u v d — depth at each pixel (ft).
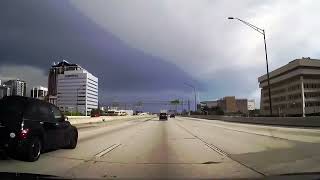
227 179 31.86
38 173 34.42
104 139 78.95
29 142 42.01
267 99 553.64
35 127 43.32
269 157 47.44
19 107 42.34
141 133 102.27
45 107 47.32
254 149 57.47
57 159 45.03
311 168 37.91
